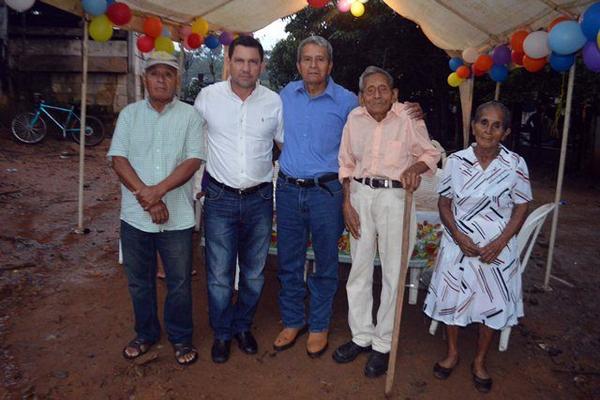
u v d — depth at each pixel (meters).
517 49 4.45
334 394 2.89
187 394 2.84
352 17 13.52
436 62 13.47
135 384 2.90
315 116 2.99
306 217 3.10
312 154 3.01
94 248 5.09
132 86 13.50
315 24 15.62
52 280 4.26
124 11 4.44
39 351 3.17
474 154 2.86
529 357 3.36
